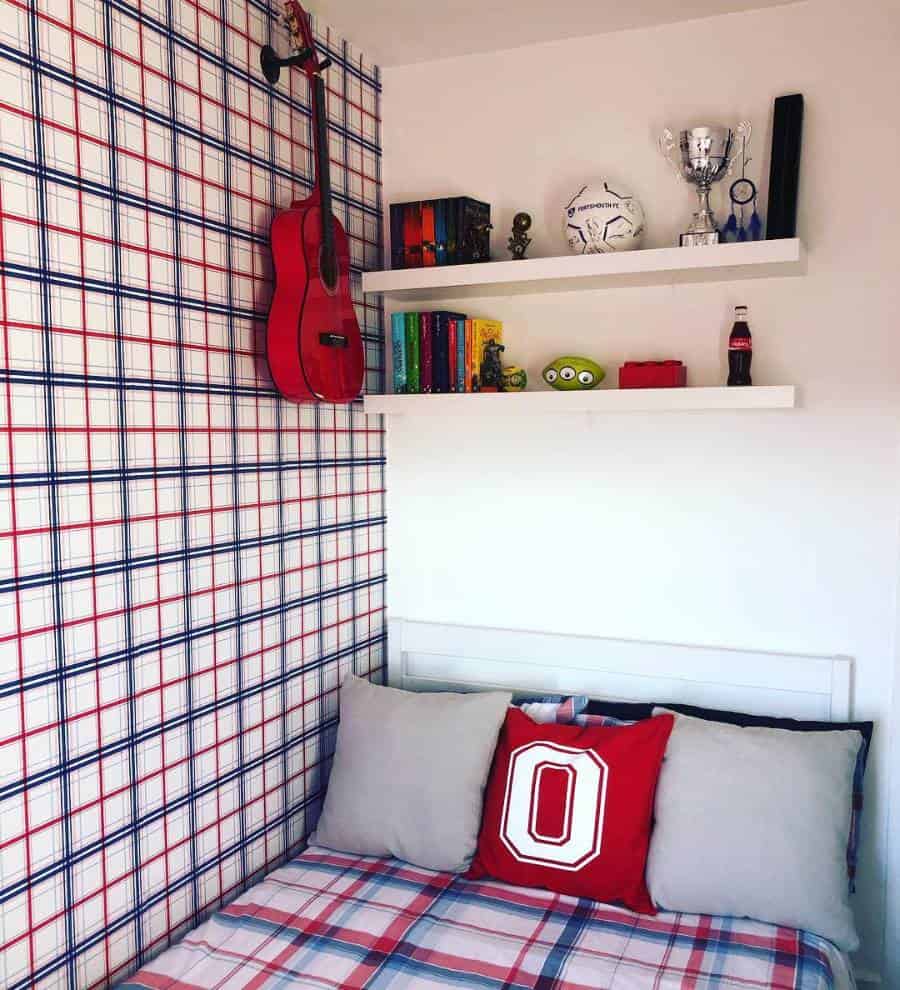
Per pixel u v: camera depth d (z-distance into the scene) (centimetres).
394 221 241
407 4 216
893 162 211
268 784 214
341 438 241
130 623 170
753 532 229
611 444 241
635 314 236
